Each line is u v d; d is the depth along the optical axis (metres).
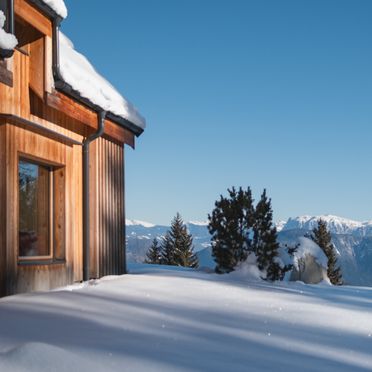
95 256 10.70
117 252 11.67
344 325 6.29
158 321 5.97
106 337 4.98
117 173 11.94
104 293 7.78
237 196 11.98
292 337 5.52
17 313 5.91
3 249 7.80
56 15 8.33
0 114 7.84
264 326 6.01
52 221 9.62
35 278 8.52
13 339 4.70
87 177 10.32
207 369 4.14
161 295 7.90
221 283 9.69
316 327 6.09
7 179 7.92
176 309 6.82
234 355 4.66
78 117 9.31
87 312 6.20
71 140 9.79
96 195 10.88
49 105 8.34
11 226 7.95
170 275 10.60
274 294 8.71
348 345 5.32
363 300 8.87
